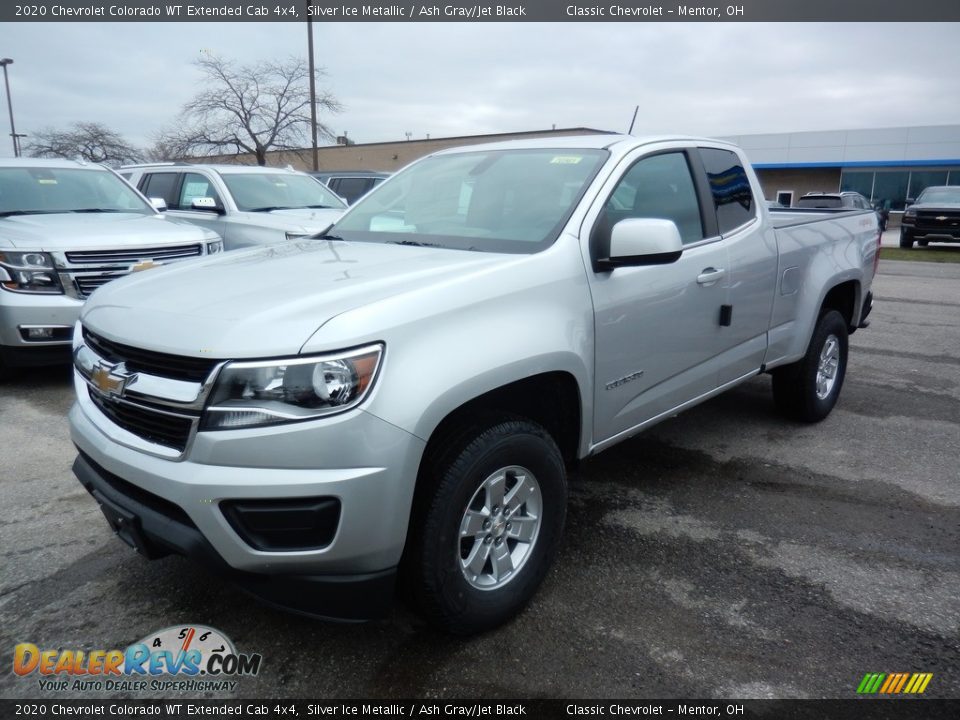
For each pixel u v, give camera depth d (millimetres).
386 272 2752
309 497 2209
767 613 2938
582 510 3854
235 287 2688
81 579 3174
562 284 2941
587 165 3453
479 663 2635
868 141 39469
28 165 7559
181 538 2316
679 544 3496
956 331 8906
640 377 3414
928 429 5223
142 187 10398
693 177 3916
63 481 4195
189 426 2281
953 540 3564
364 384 2250
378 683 2537
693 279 3639
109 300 2836
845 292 5473
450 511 2473
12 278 5734
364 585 2338
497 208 3424
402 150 41281
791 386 5059
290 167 10266
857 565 3316
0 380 6145
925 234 20969
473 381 2469
